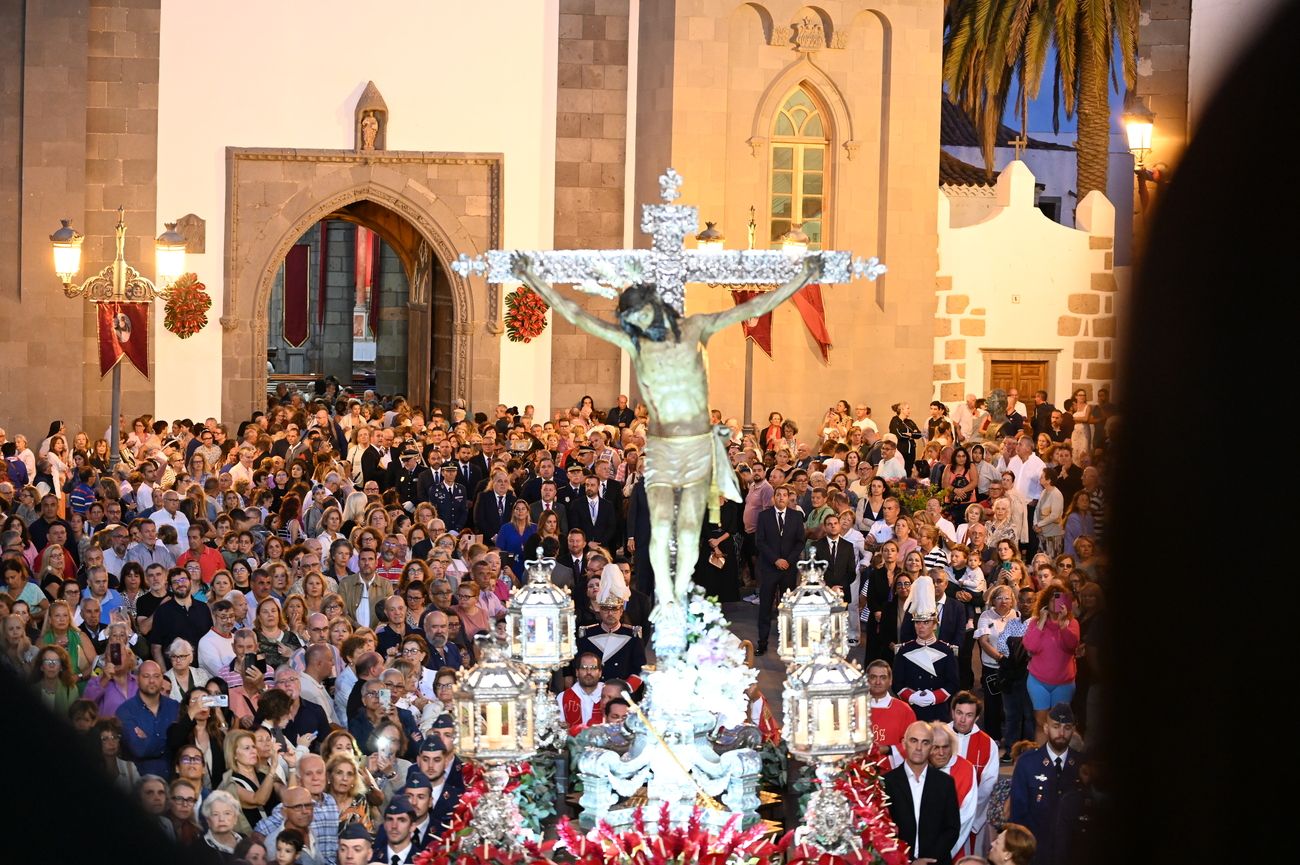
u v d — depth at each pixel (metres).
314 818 9.12
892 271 29.86
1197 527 0.83
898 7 29.59
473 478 22.70
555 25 29.89
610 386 30.41
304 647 12.28
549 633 7.82
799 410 29.70
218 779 10.05
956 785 9.50
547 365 30.25
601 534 20.39
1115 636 0.87
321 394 41.16
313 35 29.33
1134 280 0.86
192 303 28.86
